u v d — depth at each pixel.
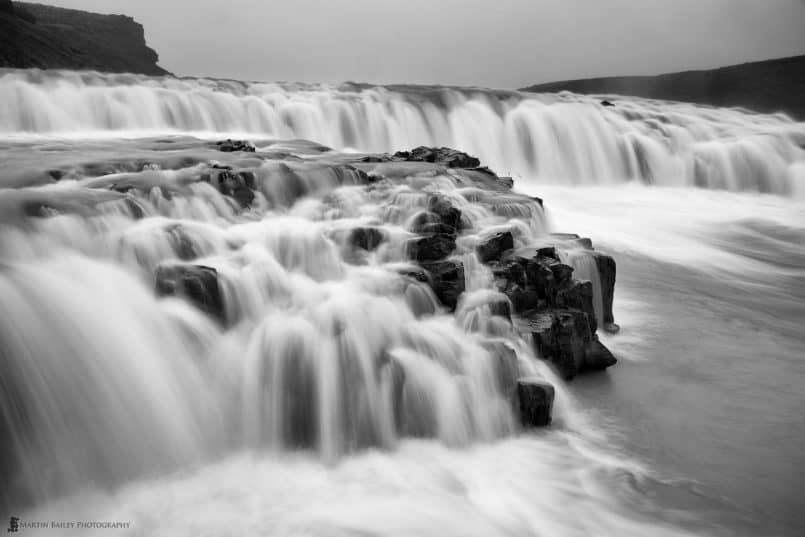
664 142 33.69
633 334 12.47
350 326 8.91
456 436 8.52
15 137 20.80
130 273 9.17
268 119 27.75
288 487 7.34
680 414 9.39
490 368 9.02
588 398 9.83
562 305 10.82
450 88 35.97
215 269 9.21
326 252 10.77
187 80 28.97
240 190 12.52
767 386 10.34
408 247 11.05
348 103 29.55
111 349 7.76
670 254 19.34
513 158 32.19
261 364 8.60
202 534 6.42
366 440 8.42
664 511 7.12
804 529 6.83
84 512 6.75
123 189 11.27
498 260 11.50
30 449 6.90
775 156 32.66
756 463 8.11
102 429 7.41
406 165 16.75
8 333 7.10
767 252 20.73
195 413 8.05
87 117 23.86
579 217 24.00
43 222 9.32
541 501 7.26
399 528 6.62
